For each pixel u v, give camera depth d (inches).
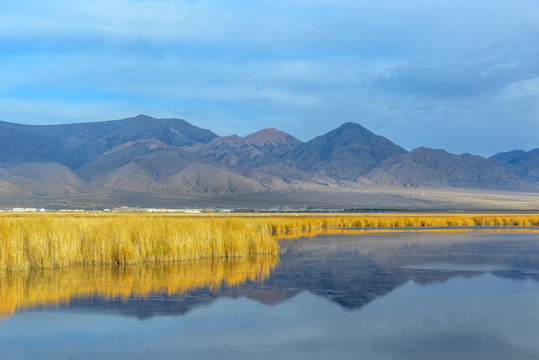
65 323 868.6
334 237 2504.9
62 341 777.6
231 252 1630.2
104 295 1067.9
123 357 710.5
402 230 3110.2
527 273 1348.4
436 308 963.3
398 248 1952.5
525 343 765.3
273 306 981.2
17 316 908.6
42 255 1368.1
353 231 3006.9
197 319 893.2
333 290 1122.7
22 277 1242.6
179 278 1250.6
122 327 846.5
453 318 895.7
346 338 790.5
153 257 1501.0
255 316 912.9
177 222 1625.2
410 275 1314.0
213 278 1254.9
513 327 842.8
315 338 791.1
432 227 3496.6
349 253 1781.5
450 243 2169.0
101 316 911.0
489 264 1514.5
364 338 790.5
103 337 796.6
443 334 807.7
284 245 2066.9
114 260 1459.2
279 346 754.8
